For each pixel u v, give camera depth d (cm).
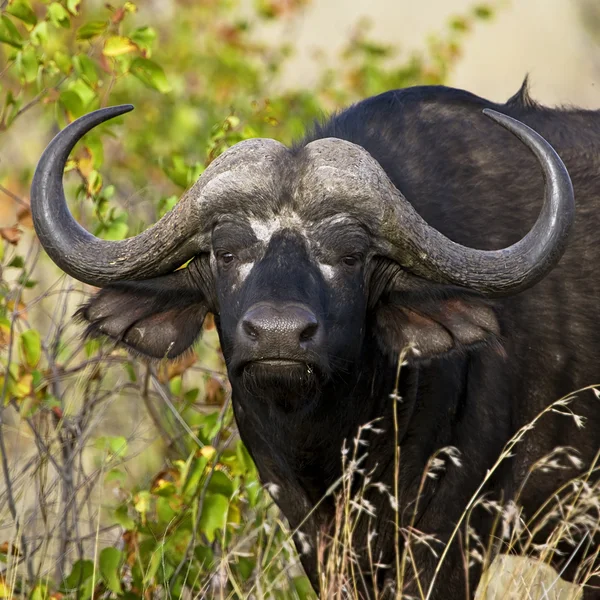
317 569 1845
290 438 1736
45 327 2633
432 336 1725
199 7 3067
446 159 1866
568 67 4709
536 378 1850
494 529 1728
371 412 1759
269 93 2923
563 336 1858
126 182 2881
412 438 1769
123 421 2483
